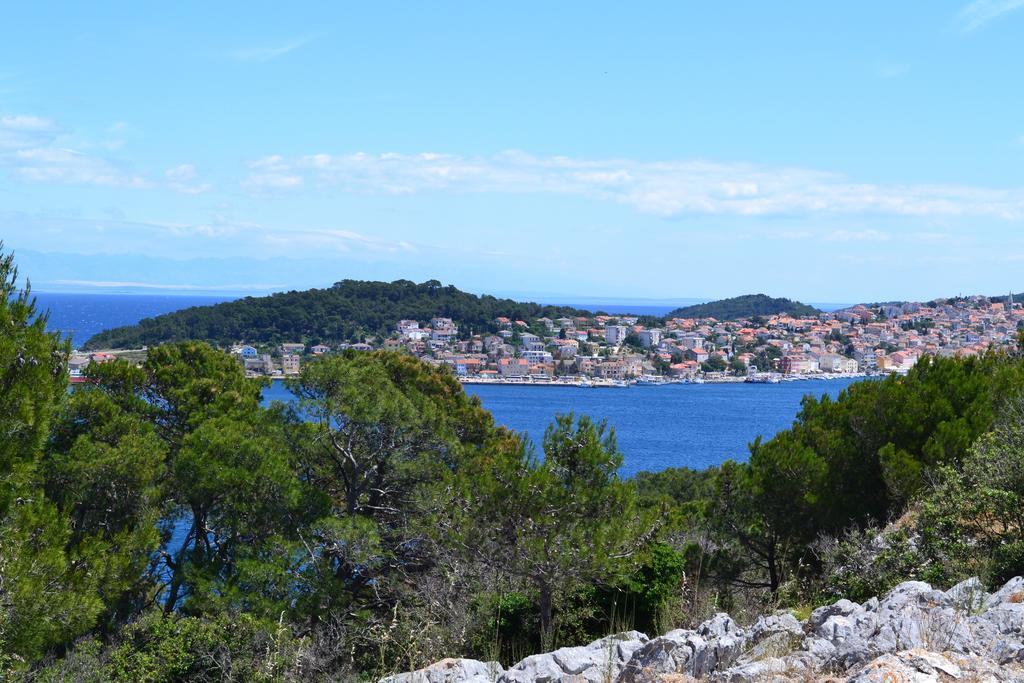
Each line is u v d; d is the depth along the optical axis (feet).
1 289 33.14
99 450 52.13
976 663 15.76
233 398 71.00
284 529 57.41
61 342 35.91
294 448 63.57
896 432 51.37
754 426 440.86
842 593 32.27
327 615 49.32
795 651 19.08
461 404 84.79
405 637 30.96
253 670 40.14
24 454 33.14
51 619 34.65
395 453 62.49
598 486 42.75
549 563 37.42
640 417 477.36
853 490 53.52
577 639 38.29
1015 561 26.20
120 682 39.93
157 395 70.13
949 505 30.01
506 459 44.34
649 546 40.68
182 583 56.54
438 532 44.80
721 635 21.76
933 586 27.48
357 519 55.62
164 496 60.70
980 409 49.11
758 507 54.08
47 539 35.73
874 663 15.69
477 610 37.06
